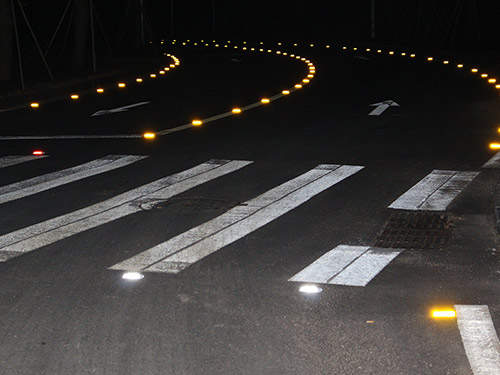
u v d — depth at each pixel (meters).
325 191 11.96
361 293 7.42
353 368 5.78
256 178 12.98
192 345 6.21
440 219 10.26
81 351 6.11
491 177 12.86
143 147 16.25
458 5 48.56
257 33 77.56
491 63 36.16
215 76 34.84
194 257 8.64
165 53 53.72
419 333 6.42
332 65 39.66
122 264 8.38
